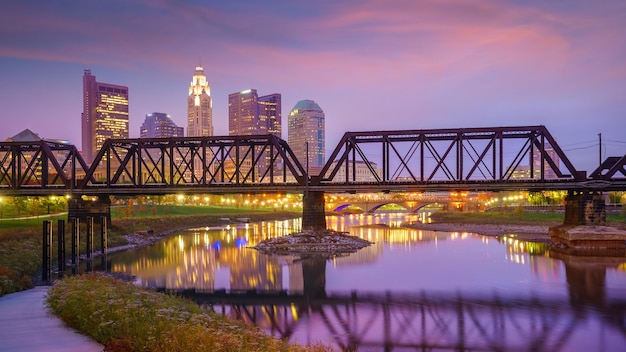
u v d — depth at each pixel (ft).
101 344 63.77
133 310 74.08
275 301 144.56
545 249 271.69
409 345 100.89
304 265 218.38
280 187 299.17
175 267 212.64
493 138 278.05
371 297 149.38
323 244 282.77
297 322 119.55
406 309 133.08
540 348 98.89
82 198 321.11
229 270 203.82
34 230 259.19
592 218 263.08
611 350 97.45
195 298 148.66
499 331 110.73
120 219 423.64
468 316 124.67
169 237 377.30
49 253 162.71
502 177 275.18
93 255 250.57
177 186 306.35
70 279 122.11
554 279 175.94
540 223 413.39
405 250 274.98
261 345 68.74
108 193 310.65
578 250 255.29
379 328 113.70
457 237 359.87
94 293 85.92
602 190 265.13
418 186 284.00
